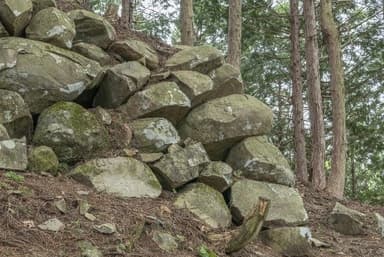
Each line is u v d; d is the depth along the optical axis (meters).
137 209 4.80
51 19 6.28
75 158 5.39
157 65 7.25
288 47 17.56
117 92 6.23
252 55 16.98
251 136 6.58
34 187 4.47
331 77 11.44
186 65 7.00
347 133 16.36
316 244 6.12
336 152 11.03
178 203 5.27
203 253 4.49
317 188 10.70
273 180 6.27
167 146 5.91
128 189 5.15
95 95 6.40
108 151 5.63
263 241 5.56
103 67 6.56
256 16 15.97
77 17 6.96
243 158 6.32
